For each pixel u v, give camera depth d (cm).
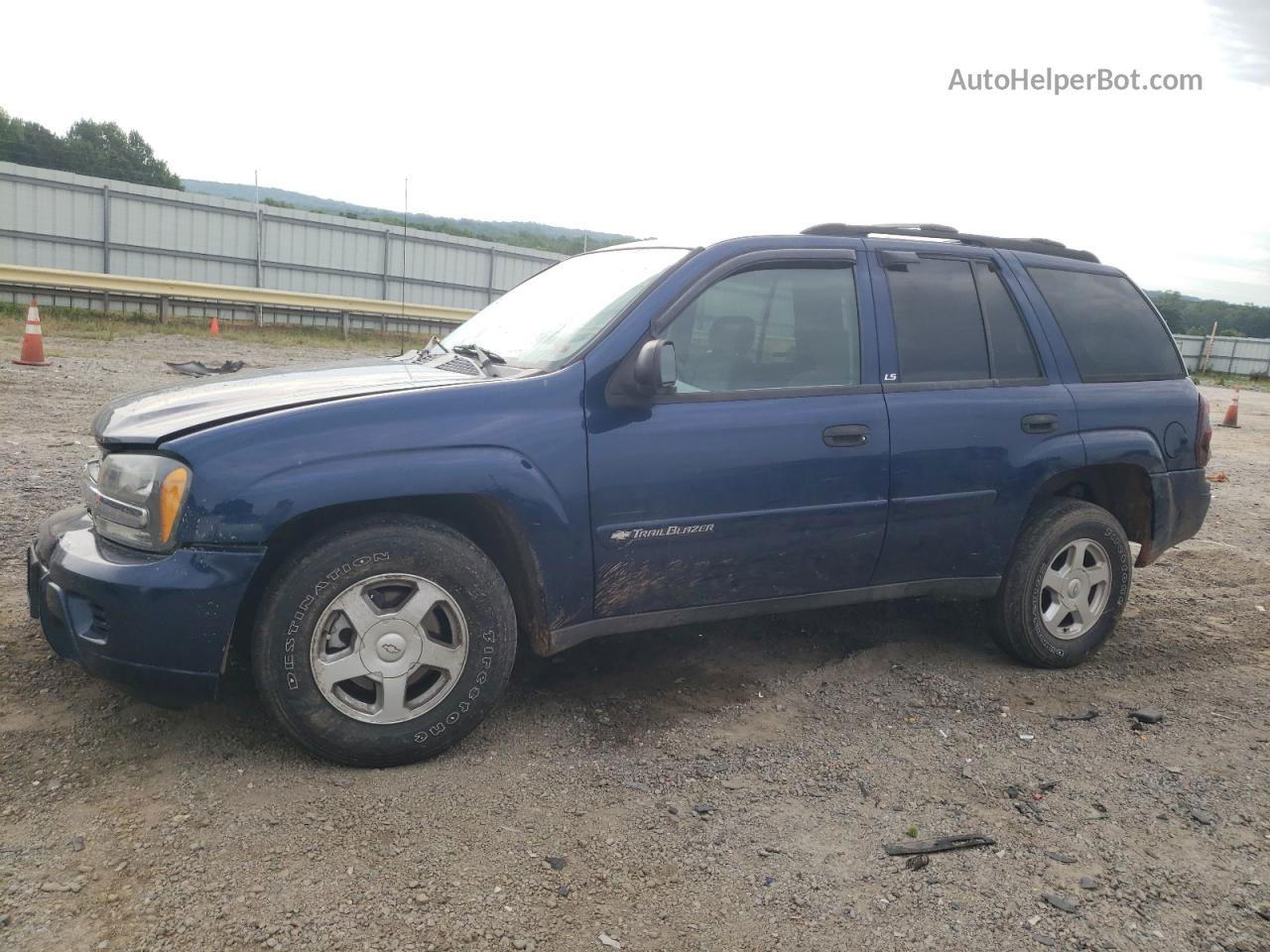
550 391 321
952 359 398
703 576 351
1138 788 324
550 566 322
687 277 349
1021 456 403
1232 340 4741
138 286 2234
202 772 296
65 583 294
